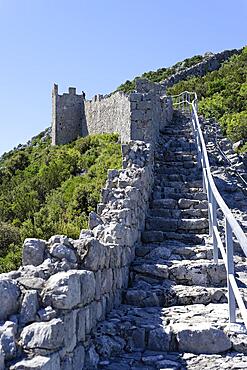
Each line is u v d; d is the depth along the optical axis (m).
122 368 4.17
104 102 47.69
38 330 3.18
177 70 73.19
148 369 4.20
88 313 4.32
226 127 33.59
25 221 26.08
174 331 4.71
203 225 8.20
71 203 25.97
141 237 7.91
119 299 5.83
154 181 10.40
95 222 6.46
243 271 6.87
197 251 7.15
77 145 42.41
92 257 4.44
